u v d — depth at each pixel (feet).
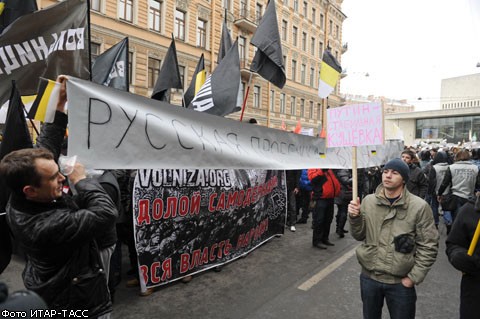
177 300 10.68
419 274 6.63
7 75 8.46
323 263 14.33
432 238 6.68
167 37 58.59
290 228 20.11
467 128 141.49
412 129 158.81
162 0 57.52
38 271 4.86
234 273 13.06
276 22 15.33
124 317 9.51
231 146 10.16
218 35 69.05
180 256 11.85
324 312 10.04
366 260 7.27
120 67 14.34
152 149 7.73
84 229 4.71
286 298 10.94
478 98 178.60
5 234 6.40
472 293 6.44
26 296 2.71
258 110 81.35
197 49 64.85
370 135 7.77
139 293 11.12
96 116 6.80
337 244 17.31
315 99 105.91
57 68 8.17
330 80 19.30
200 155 8.91
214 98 13.42
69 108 6.43
